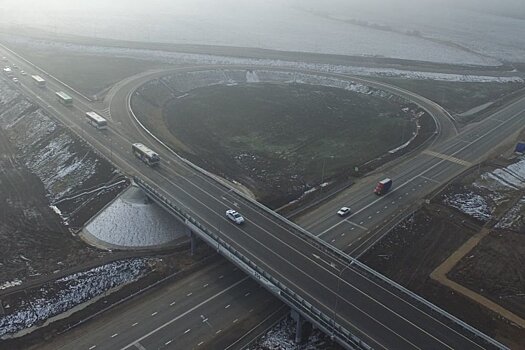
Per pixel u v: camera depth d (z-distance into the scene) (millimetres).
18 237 81312
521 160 114500
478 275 74688
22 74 152000
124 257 76562
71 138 106938
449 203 94625
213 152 114188
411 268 75750
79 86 145875
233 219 76125
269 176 104250
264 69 182750
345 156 115375
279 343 61875
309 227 83938
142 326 63312
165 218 83875
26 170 104750
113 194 87188
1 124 126750
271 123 134750
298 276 64188
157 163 95688
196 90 161750
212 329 63344
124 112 125250
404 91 166250
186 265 76188
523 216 92062
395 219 87688
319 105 151750
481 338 54844
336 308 58562
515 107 155125
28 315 64375
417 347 53094
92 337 61281
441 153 117000
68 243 80000
